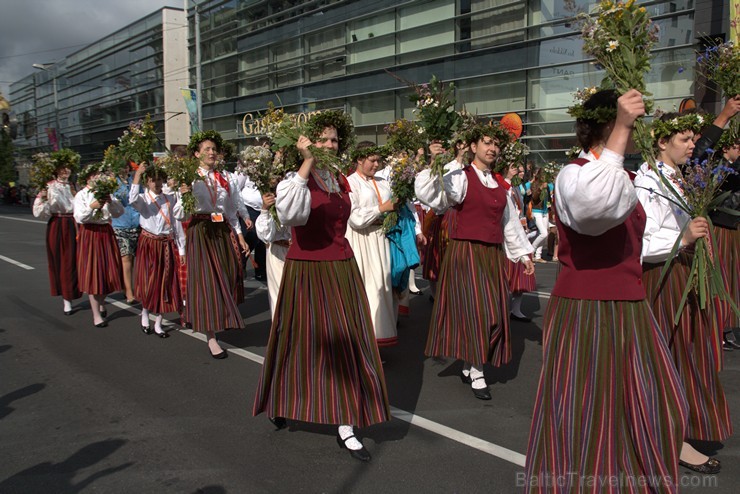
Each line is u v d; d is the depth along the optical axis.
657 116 3.28
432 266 6.34
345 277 3.37
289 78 23.80
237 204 5.61
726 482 2.96
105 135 42.38
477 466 3.21
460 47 17.17
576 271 2.36
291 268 3.38
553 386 2.37
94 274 6.23
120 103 39.62
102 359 5.22
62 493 2.98
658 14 12.30
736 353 5.11
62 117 49.06
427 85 4.28
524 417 3.88
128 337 5.96
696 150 3.32
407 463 3.26
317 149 3.17
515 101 15.86
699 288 2.65
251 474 3.16
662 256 2.99
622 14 2.29
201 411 4.03
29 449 3.47
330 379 3.30
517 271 6.12
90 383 4.59
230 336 5.99
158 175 5.83
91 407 4.11
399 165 4.58
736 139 3.91
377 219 4.85
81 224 6.32
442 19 17.47
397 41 18.92
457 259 4.18
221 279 5.12
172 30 33.50
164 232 5.93
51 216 6.89
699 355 2.97
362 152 4.91
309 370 3.33
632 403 2.25
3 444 3.54
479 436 3.59
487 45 16.41
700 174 2.66
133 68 37.38
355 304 3.38
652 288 3.11
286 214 3.14
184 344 5.69
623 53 2.29
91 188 6.04
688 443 3.23
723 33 11.38
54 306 7.40
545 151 15.30
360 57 20.39
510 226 4.27
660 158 3.24
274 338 3.44
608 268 2.29
